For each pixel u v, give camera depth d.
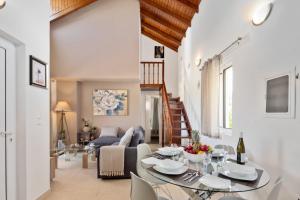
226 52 3.27
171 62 8.49
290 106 1.79
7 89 2.24
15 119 2.36
